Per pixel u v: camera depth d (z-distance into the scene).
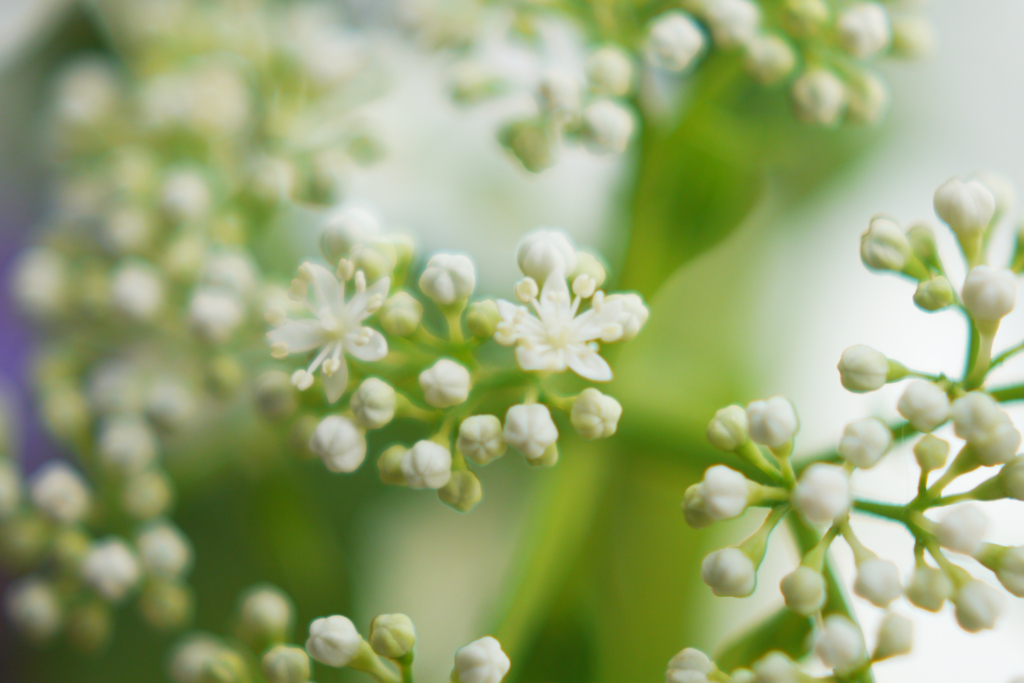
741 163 0.20
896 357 0.20
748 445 0.17
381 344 0.18
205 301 0.19
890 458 0.18
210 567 0.20
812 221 0.21
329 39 0.20
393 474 0.18
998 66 0.21
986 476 0.18
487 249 0.20
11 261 0.21
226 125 0.20
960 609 0.17
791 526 0.18
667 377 0.19
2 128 0.22
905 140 0.21
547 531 0.19
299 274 0.18
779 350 0.20
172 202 0.19
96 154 0.20
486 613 0.19
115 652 0.20
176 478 0.20
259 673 0.18
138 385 0.20
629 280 0.19
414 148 0.20
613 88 0.19
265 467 0.20
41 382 0.20
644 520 0.19
